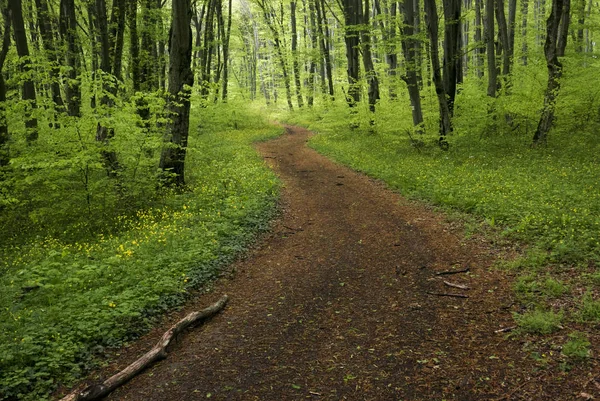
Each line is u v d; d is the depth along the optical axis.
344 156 18.97
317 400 4.16
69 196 11.37
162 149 13.53
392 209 11.09
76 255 8.29
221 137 27.30
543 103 15.51
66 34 17.44
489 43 18.08
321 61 36.00
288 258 8.39
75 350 5.08
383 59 33.66
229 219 10.24
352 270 7.50
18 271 7.61
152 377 4.73
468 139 17.59
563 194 9.42
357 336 5.30
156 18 19.55
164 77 25.52
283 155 21.55
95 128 11.49
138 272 7.16
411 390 4.18
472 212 9.66
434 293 6.25
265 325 5.80
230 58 52.41
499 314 5.44
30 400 4.32
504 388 4.05
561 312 5.11
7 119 11.16
